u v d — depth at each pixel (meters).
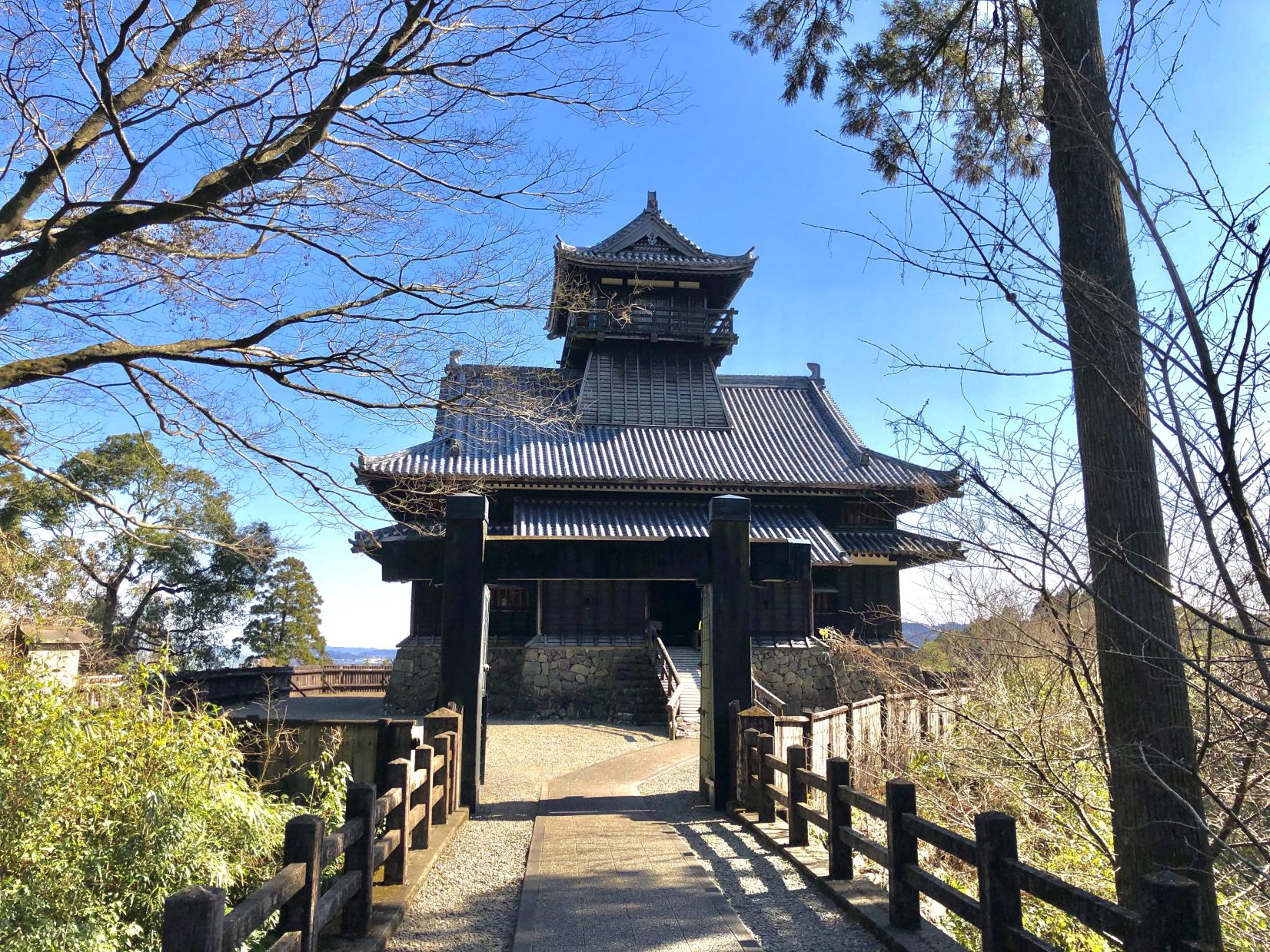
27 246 7.36
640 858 6.83
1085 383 5.23
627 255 27.94
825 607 25.59
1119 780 5.07
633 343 28.23
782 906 5.55
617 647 23.36
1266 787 5.54
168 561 29.28
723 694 9.32
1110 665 5.10
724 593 9.54
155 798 6.56
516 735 17.77
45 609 12.55
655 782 11.61
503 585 24.80
